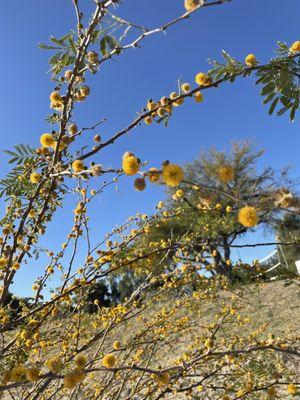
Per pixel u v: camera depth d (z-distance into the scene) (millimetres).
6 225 2590
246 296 5625
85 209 2947
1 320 2562
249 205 1220
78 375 1360
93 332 3852
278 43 2182
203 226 3139
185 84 2197
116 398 3062
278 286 9742
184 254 3434
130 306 3518
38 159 2719
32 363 3021
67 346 3064
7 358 2459
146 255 2744
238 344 3852
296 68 2170
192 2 1513
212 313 4879
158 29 1612
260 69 2146
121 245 2916
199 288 4039
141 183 1260
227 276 3807
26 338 2377
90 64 2037
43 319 2510
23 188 2723
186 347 4438
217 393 3562
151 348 3602
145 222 3156
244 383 3053
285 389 3980
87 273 2809
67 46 2334
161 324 3887
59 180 2445
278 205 1167
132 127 2139
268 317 6867
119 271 3078
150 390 3102
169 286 3516
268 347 1903
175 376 2723
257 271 3596
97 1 1740
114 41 2098
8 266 2334
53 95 2244
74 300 3270
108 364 1615
